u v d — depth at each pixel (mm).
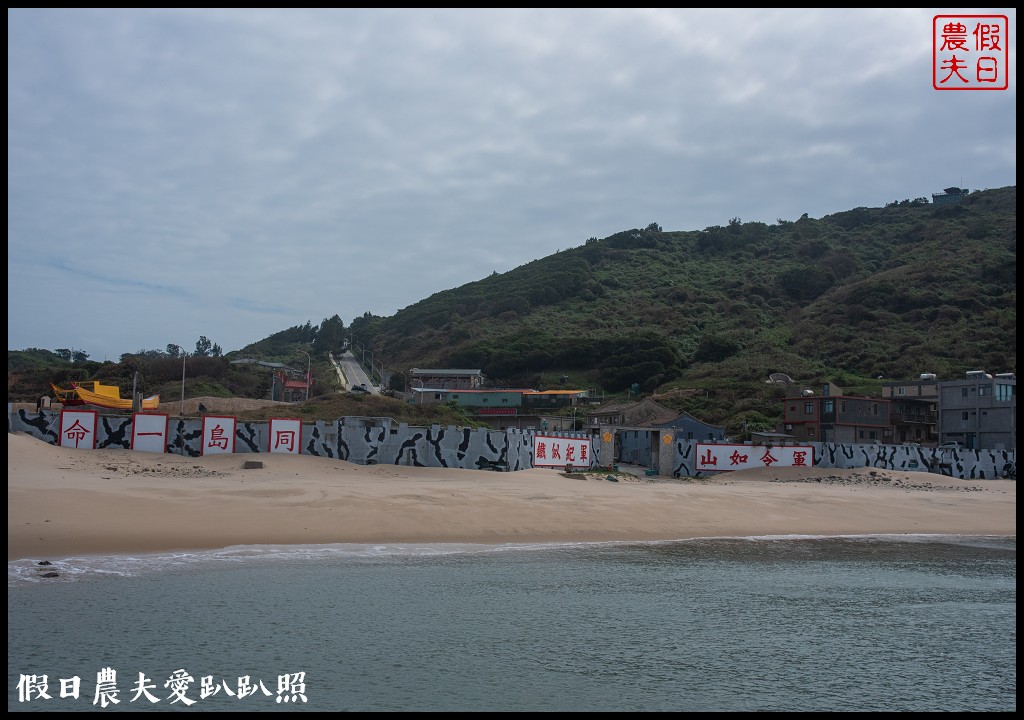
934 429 79125
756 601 20219
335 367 148375
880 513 38562
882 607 20062
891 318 118750
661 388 104625
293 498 28750
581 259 185875
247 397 94312
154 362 98188
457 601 18812
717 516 34594
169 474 32969
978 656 16188
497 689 13516
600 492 37750
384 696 12961
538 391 104625
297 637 15523
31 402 60125
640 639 16531
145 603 16938
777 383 97625
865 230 182250
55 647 14195
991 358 94312
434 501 30734
